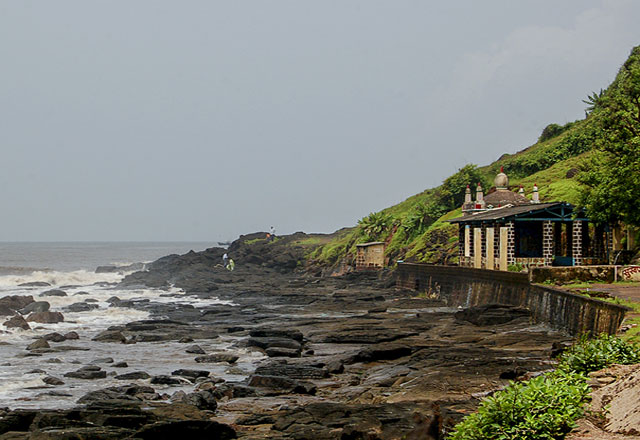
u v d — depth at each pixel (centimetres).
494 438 1293
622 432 1299
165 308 6031
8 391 2645
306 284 8788
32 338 4216
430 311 5222
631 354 1858
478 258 5562
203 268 11281
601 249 5175
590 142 9169
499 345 3259
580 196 5038
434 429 1127
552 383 1469
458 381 2314
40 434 1686
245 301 6894
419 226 9306
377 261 9200
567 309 3444
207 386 2675
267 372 2872
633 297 3158
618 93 4994
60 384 2767
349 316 5250
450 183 9438
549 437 1263
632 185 4338
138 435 1764
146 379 2895
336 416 1930
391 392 2372
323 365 3080
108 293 7969
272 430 1900
